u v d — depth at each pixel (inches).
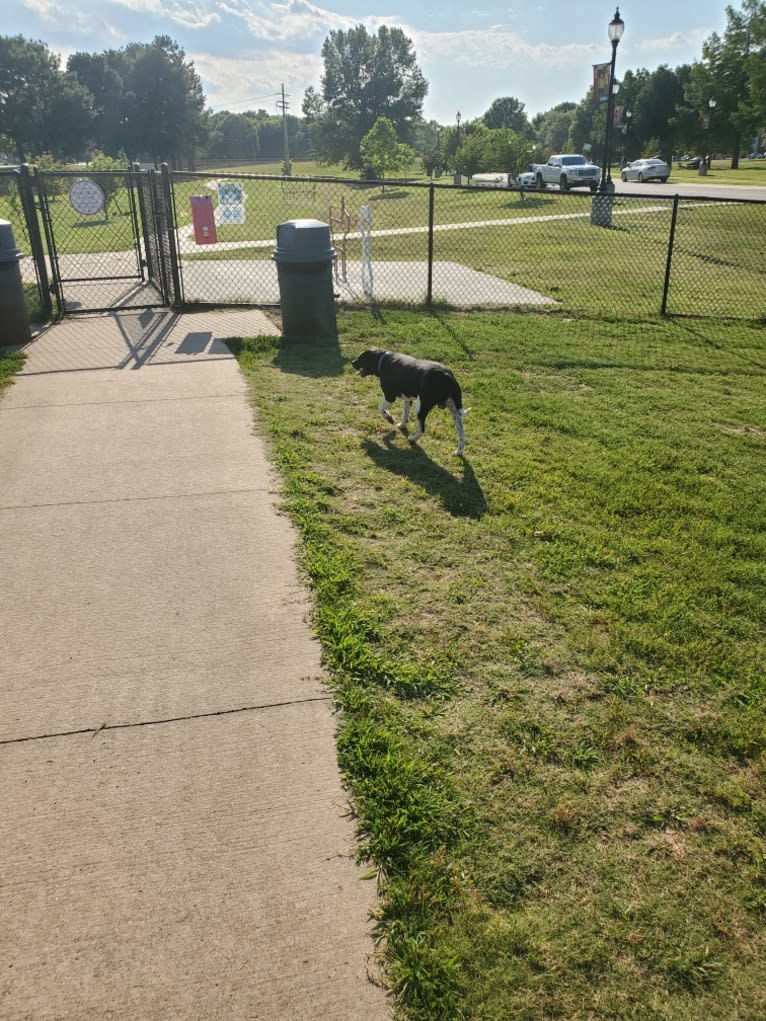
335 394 270.7
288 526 172.7
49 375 288.2
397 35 2832.2
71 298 442.3
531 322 405.7
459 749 110.3
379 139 1875.0
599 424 249.9
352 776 104.3
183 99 3403.1
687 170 2379.4
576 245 729.6
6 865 89.9
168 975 78.2
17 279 327.9
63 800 99.3
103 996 75.9
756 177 1712.6
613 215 954.1
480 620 140.9
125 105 3353.8
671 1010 77.6
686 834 98.6
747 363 338.6
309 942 82.0
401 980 78.2
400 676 123.9
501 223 900.6
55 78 3137.3
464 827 97.3
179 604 142.6
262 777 103.9
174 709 115.9
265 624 136.7
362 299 451.8
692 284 540.1
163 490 190.1
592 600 148.3
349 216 571.2
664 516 186.2
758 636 140.7
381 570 156.2
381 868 91.2
